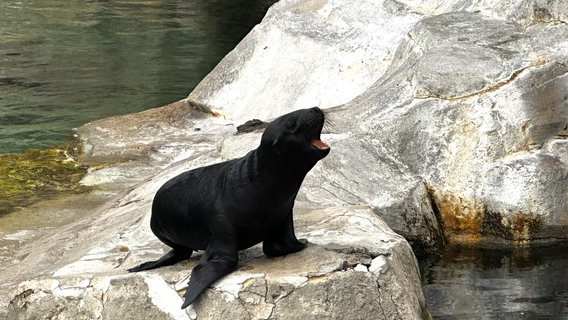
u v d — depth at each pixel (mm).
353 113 36281
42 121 50938
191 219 23031
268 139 21859
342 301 22125
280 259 23375
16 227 35031
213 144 44125
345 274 22406
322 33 47594
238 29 79312
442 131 33969
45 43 73062
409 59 37719
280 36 49000
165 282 22641
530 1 37125
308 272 22375
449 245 32750
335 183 33125
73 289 23578
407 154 34156
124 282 22906
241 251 24281
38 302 23812
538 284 28594
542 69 34156
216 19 84188
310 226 26453
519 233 32406
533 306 26719
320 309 21922
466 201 33094
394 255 23938
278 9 51969
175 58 67688
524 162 33000
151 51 70125
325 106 43656
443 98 34594
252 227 22578
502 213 32531
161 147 44156
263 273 22359
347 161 33875
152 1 93750
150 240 27422
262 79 48188
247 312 21797
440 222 33438
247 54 50062
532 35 35938
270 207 22328
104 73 63062
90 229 31641
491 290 28125
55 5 91062
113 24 81312
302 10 50469
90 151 44969
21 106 54188
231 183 22531
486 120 33625
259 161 22188
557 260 30844
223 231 22484
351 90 43656
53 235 32562
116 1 93750
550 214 32188
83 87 58969
